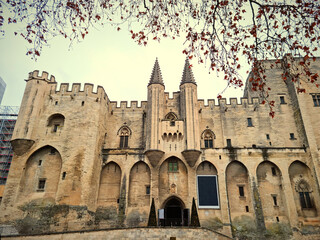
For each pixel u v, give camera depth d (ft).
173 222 118.73
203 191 117.19
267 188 118.62
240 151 122.11
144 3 37.60
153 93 134.51
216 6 35.73
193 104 130.93
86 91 128.67
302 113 128.16
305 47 36.45
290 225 109.60
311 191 116.88
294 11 35.24
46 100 127.03
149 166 121.70
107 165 126.00
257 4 35.17
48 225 101.96
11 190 108.99
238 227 111.65
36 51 36.24
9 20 34.01
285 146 128.88
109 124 139.54
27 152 116.37
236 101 140.46
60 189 107.24
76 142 116.98
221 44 38.04
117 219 115.34
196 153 120.47
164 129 127.13
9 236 85.87
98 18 37.65
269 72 144.87
